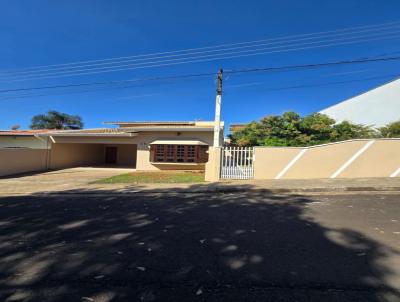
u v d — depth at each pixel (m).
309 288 3.64
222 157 14.63
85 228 6.55
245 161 14.39
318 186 11.25
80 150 27.39
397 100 21.86
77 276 4.11
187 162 21.38
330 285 3.70
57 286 3.83
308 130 23.80
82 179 17.00
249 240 5.47
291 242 5.31
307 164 13.80
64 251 5.10
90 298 3.51
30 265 4.53
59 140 24.05
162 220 7.14
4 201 10.59
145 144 22.52
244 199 9.79
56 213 8.23
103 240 5.66
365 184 11.24
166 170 21.91
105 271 4.25
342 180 12.53
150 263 4.50
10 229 6.58
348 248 4.96
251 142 24.30
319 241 5.33
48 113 44.78
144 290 3.67
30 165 22.03
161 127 21.75
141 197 10.81
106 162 30.02
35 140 24.91
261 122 24.95
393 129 20.62
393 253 4.70
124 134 21.95
